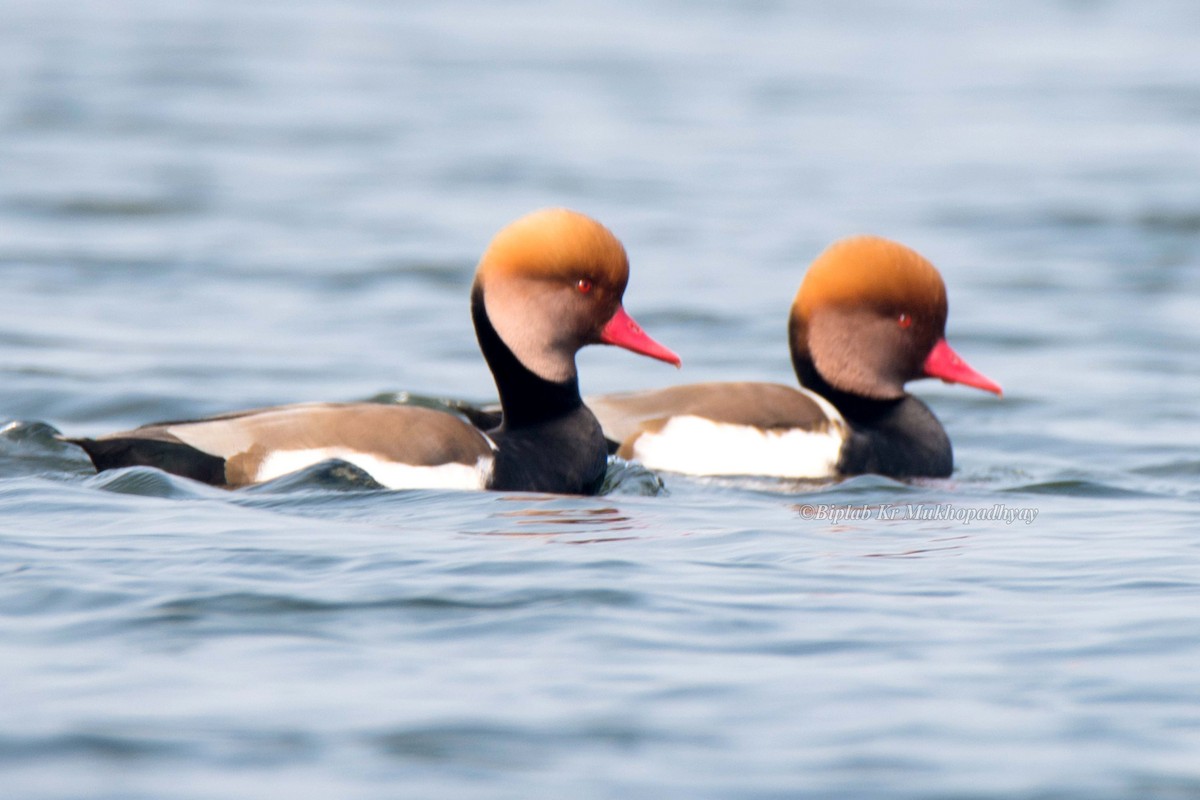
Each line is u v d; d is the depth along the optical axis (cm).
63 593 746
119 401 1452
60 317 1847
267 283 2095
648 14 5291
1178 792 547
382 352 1734
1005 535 956
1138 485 1199
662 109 3612
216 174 2858
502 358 1148
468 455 1059
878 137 3338
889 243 1327
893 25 5084
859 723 606
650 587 783
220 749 575
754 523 981
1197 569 851
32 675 643
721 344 1831
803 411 1253
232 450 999
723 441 1218
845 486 1175
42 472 1014
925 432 1309
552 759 571
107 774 552
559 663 669
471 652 681
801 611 750
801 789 548
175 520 895
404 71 4078
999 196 2756
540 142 3212
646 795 542
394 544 857
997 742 589
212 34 4612
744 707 621
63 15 4847
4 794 534
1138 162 3069
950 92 3859
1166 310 2030
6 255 2206
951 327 1931
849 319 1316
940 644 701
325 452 1012
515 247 1144
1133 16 5297
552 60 4281
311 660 667
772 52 4484
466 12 5288
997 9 5497
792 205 2667
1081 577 830
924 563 861
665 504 1052
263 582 771
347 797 538
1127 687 646
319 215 2550
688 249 2336
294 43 4500
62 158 2953
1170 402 1561
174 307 1938
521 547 864
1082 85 3956
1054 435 1436
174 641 686
